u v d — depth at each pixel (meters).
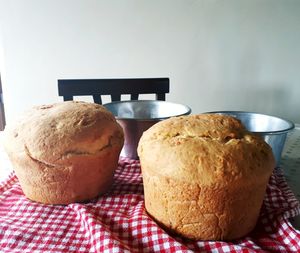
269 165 0.61
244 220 0.61
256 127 1.01
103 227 0.61
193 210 0.60
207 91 2.05
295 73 1.92
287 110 2.00
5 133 0.78
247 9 1.84
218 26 1.90
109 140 0.76
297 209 0.67
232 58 1.96
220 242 0.59
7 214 0.69
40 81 2.15
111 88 1.54
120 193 0.79
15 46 2.08
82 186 0.73
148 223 0.62
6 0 1.98
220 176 0.56
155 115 1.12
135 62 2.05
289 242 0.59
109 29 1.99
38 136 0.71
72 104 0.81
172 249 0.55
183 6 1.89
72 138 0.71
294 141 1.23
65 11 1.98
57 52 2.07
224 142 0.61
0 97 2.34
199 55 1.98
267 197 0.73
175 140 0.62
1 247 0.58
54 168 0.70
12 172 0.90
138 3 1.92
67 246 0.58
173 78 2.05
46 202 0.74
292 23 1.82
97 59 2.07
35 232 0.63
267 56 1.92
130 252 0.54
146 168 0.64
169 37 1.97
